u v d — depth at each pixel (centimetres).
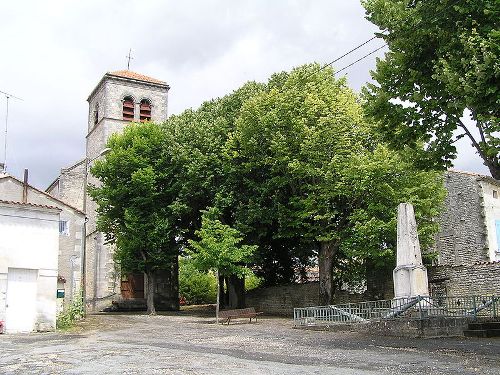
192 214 3391
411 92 1504
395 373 973
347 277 3155
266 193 2925
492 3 1314
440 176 2875
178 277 4272
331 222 2844
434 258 2964
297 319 2306
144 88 4916
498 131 1227
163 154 3353
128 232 3375
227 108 3375
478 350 1309
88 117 5241
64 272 2836
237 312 2536
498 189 3089
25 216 2020
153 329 2170
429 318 1669
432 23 1438
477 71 1216
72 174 4447
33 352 1347
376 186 2600
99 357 1232
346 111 2681
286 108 2709
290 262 3625
